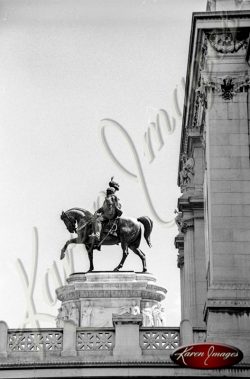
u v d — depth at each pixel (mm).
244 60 43438
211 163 42469
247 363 38844
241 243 41406
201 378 38656
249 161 42469
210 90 43250
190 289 52594
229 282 40812
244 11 43531
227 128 42875
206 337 39938
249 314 39906
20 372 39219
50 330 40219
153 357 39094
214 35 43656
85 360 39250
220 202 41938
